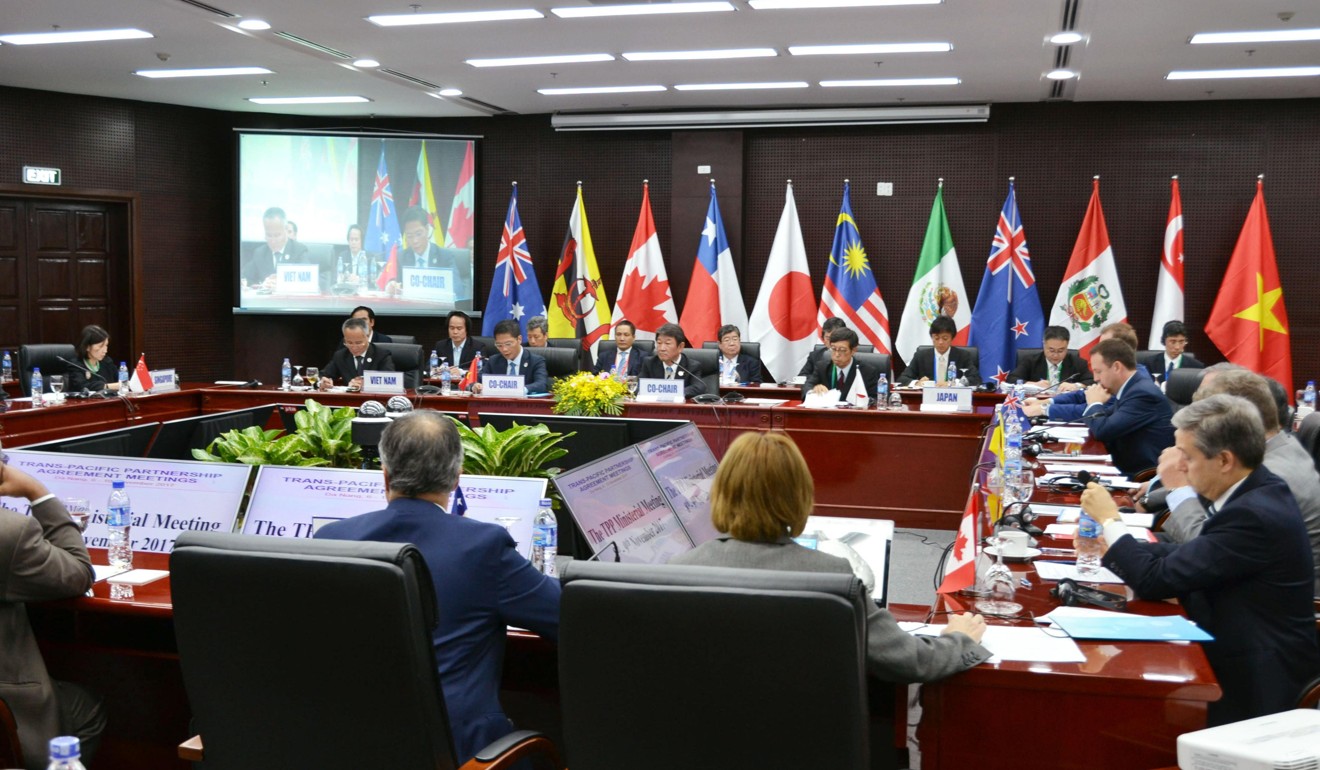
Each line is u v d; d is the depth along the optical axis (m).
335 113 11.03
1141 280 9.89
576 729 1.76
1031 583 2.68
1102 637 2.18
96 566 2.76
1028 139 10.05
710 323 10.08
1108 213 9.93
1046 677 1.98
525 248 10.55
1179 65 8.17
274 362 11.20
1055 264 10.06
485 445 3.32
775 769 1.66
